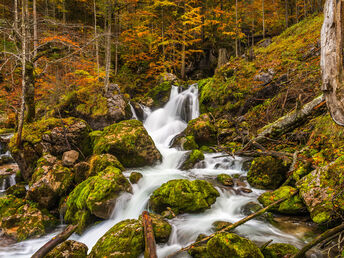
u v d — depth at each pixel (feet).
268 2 64.90
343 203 12.77
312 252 11.57
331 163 14.89
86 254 13.61
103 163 23.11
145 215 15.21
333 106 7.45
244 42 65.77
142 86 62.80
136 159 27.07
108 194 17.75
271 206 15.31
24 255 15.52
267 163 20.66
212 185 20.11
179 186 17.72
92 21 64.23
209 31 71.51
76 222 17.80
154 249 12.00
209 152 30.58
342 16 6.86
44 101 42.11
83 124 29.63
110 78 58.95
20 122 25.53
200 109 43.39
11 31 28.04
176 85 52.75
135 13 61.82
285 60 34.71
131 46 63.98
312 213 13.88
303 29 44.88
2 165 33.94
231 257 10.67
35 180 21.56
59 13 66.44
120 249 12.67
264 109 32.60
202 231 14.94
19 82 47.73
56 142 26.91
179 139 33.73
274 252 11.52
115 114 38.17
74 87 45.27
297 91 26.91
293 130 24.17
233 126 34.06
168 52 67.21
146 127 44.14
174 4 58.13
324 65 7.49
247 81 36.83
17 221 18.35
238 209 17.40
